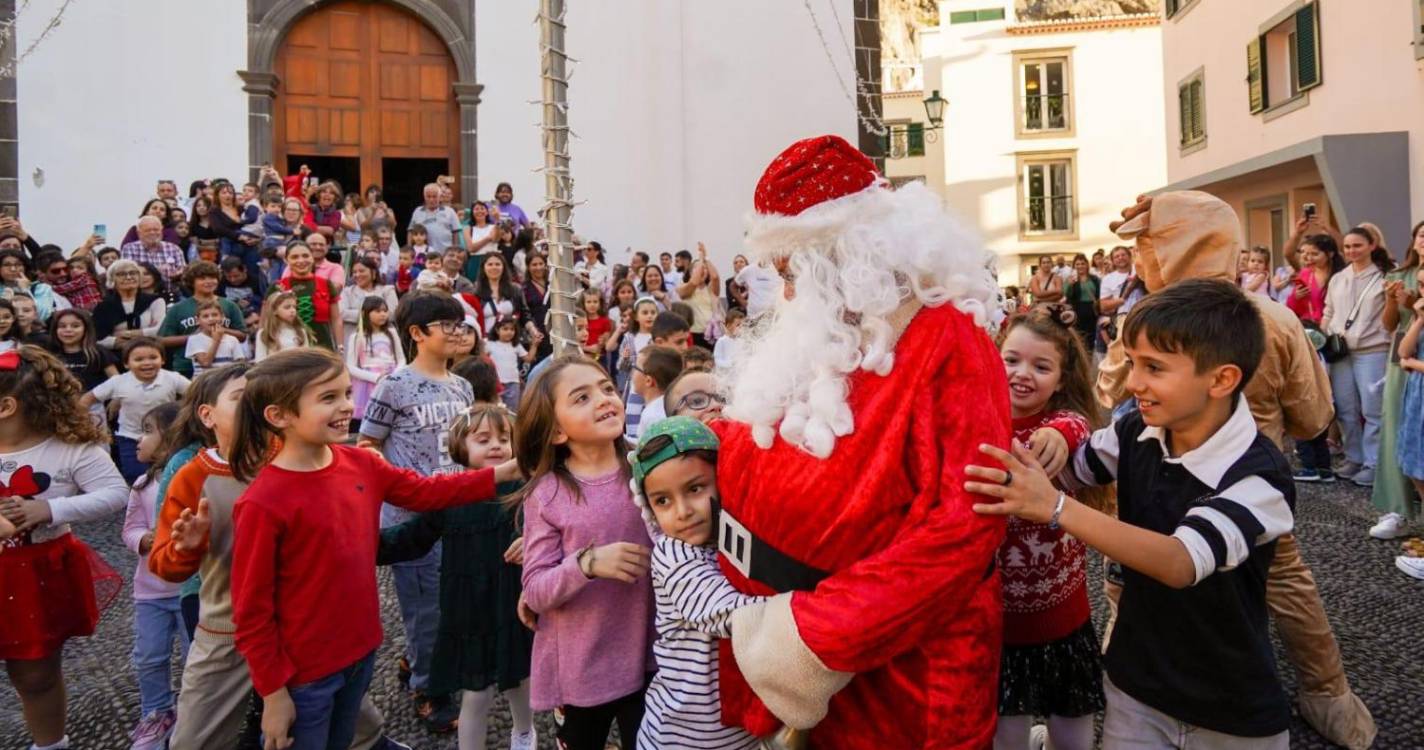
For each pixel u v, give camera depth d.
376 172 10.73
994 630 1.45
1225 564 1.56
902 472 1.36
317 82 10.59
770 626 1.39
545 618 2.12
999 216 22.25
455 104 10.91
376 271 7.78
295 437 2.17
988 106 22.28
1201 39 14.61
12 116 9.53
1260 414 2.68
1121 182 21.89
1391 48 10.10
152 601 2.96
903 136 23.67
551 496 2.12
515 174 10.83
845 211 1.43
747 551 1.53
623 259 10.72
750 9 10.93
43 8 9.64
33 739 2.93
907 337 1.41
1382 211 9.98
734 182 10.88
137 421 5.61
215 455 2.46
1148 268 2.64
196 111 10.05
